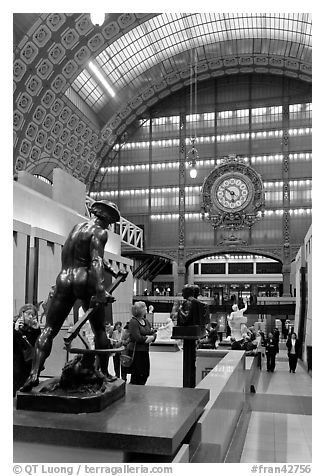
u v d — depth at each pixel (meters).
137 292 46.06
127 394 4.33
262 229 40.47
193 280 49.19
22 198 15.60
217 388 6.00
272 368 18.33
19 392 3.76
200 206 41.53
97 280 3.83
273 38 36.97
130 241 38.25
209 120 42.38
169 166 42.75
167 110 43.16
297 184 40.22
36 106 32.47
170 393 4.42
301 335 23.53
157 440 3.12
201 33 36.72
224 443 6.20
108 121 41.09
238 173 40.41
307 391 13.61
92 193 44.00
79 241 4.00
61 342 10.98
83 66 33.78
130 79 39.06
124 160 43.66
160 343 16.89
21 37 28.52
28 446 3.29
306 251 22.98
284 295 39.44
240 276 48.41
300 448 7.70
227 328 27.23
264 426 9.20
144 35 35.56
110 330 9.12
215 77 41.84
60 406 3.65
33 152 33.97
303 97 40.72
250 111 41.66
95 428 3.27
